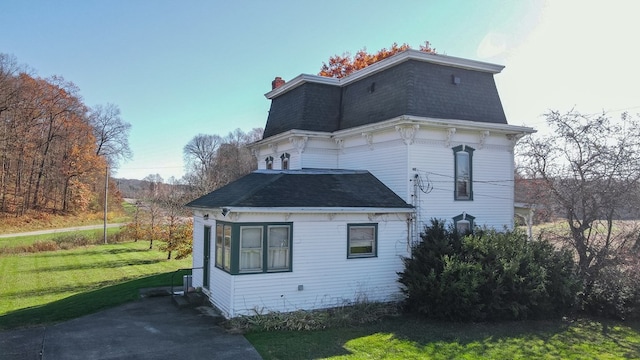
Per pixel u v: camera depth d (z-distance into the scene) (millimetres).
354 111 19375
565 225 16703
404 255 15469
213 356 9945
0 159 54188
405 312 14477
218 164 81188
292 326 12312
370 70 18578
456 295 13023
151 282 20359
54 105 59719
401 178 15977
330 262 14188
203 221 16078
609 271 14586
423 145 16094
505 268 13211
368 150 17875
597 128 15188
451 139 16547
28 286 21141
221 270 13719
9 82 53406
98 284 21641
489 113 18016
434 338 11773
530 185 16984
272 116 23594
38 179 58219
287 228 13641
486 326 13055
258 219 13125
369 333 12133
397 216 15422
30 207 56844
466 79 17891
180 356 9922
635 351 11164
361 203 14773
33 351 10195
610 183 14961
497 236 14484
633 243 14703
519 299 13484
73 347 10523
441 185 16312
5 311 15484
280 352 10305
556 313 14250
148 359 9703
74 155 61250
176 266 27688
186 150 84875
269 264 13273
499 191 17562
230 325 12219
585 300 14648
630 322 13883
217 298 13961
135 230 41344
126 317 13523
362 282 14695
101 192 66500
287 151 20875
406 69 16750
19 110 55875
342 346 10883
